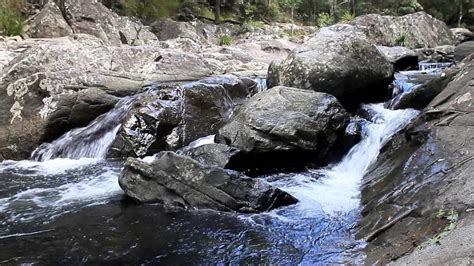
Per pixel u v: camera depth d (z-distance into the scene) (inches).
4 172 298.2
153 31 796.6
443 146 198.4
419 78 382.9
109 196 245.0
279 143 272.2
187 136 331.0
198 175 224.8
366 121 300.7
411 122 243.0
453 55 611.8
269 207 217.0
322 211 212.2
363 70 320.8
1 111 346.3
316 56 322.0
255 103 292.4
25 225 207.6
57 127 349.4
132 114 327.0
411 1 1168.8
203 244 184.1
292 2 1084.5
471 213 145.6
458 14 1262.3
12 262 171.6
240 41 801.6
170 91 342.3
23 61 364.5
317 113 281.1
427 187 178.4
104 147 341.4
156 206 225.8
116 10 828.0
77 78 364.8
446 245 130.9
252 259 170.6
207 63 470.0
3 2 617.6
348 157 282.8
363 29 709.9
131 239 190.5
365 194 221.9
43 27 590.2
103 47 421.7
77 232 198.7
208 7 1053.8
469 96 217.8
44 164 319.9
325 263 162.1
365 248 165.3
